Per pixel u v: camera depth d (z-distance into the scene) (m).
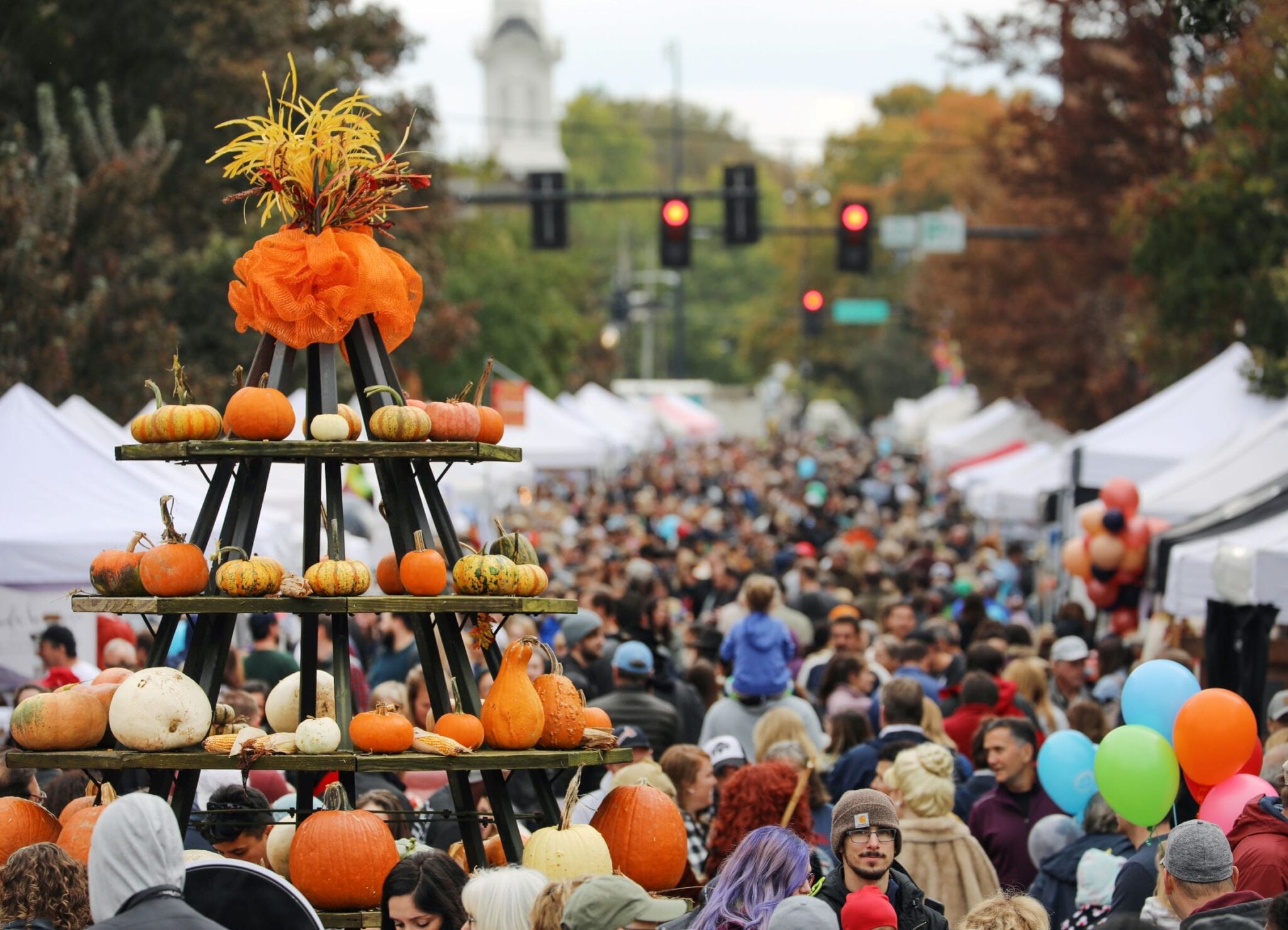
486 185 115.56
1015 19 57.22
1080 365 70.50
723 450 145.75
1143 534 28.70
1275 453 31.58
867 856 11.39
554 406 66.94
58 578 21.94
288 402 12.24
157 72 47.53
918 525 61.62
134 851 9.36
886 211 191.62
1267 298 42.47
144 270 42.38
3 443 22.95
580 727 12.12
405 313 12.83
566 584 36.91
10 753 11.57
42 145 41.47
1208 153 43.69
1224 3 25.28
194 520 23.00
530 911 10.05
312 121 12.73
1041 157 60.47
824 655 25.11
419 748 11.70
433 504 12.67
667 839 12.34
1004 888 15.93
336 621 12.24
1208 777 13.90
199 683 12.20
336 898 11.44
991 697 20.20
